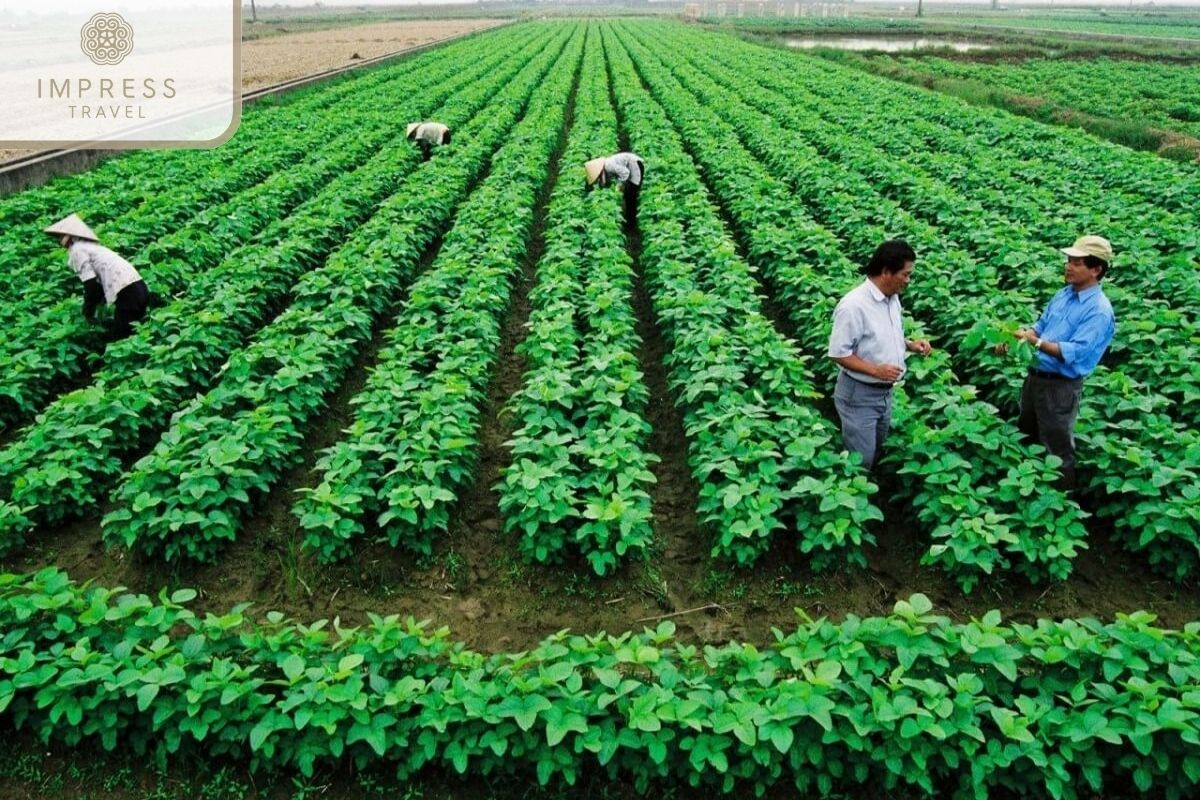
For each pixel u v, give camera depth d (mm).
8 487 7496
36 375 8992
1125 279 11406
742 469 7133
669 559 7203
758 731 4727
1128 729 4578
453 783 5066
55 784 5070
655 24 87188
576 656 5152
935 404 7688
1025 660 5336
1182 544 6602
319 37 76625
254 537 7379
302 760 4848
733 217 15344
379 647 5293
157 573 6852
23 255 12664
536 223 15984
